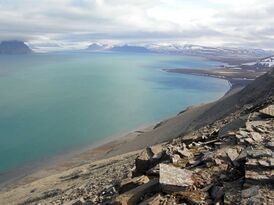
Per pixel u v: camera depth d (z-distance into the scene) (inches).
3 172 3292.3
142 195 577.3
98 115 5959.6
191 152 713.6
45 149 4057.6
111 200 641.0
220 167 597.0
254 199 476.4
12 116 5762.8
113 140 4414.4
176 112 6451.8
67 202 1135.0
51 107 6560.0
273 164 540.1
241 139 684.7
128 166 1406.3
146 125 5339.6
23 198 1961.1
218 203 499.8
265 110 837.2
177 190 547.5
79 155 3700.8
